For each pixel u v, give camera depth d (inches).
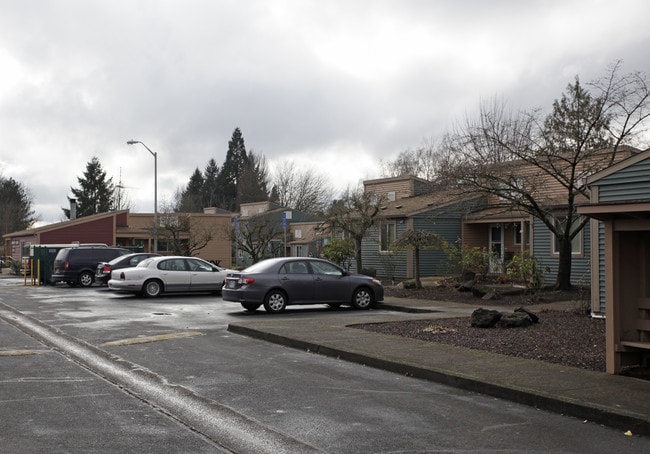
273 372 372.2
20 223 3521.2
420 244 904.9
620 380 323.9
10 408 287.6
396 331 507.2
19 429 254.4
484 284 922.1
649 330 338.0
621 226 340.5
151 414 278.7
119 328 570.9
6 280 1496.1
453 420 269.9
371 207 1118.4
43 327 582.2
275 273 692.7
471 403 300.4
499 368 354.6
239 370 378.0
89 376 359.6
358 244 1030.4
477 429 256.8
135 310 731.4
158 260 916.6
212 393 318.7
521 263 831.1
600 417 266.5
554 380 323.3
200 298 900.0
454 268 1117.7
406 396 313.3
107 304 807.1
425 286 943.0
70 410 284.7
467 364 366.6
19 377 356.2
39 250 1263.5
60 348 460.1
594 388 305.9
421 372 355.6
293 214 2511.1
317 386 335.3
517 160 808.3
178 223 1723.7
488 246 1201.4
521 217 1045.2
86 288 1130.7
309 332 500.7
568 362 374.6
